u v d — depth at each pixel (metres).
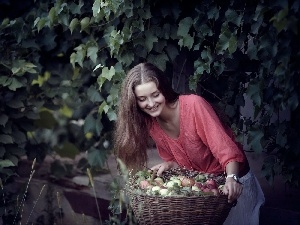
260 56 4.09
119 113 3.97
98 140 6.03
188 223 3.61
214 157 4.00
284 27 3.61
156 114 3.82
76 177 5.82
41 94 5.73
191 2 4.62
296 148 4.09
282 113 4.70
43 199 5.80
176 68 4.96
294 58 3.73
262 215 4.58
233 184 3.62
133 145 3.97
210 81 4.77
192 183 3.74
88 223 5.59
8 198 5.52
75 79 5.66
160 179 3.92
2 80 5.20
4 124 5.23
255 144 4.19
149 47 4.64
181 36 4.59
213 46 4.56
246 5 4.18
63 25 5.04
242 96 4.50
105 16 4.68
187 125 3.87
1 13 5.57
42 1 5.29
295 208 4.50
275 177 5.08
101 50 5.07
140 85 3.77
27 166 6.20
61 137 6.70
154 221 3.67
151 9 4.64
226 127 4.08
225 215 3.72
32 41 5.32
